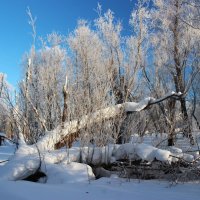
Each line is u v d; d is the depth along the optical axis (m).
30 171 8.04
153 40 21.83
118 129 10.04
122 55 15.06
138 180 8.20
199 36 21.00
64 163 8.59
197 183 7.98
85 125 9.66
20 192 6.09
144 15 16.92
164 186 7.49
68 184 7.30
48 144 9.66
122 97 12.15
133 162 9.05
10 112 10.80
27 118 10.77
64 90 10.20
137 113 11.78
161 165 8.61
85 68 10.88
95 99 9.91
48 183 7.65
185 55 21.47
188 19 20.92
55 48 14.93
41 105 11.10
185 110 19.05
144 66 20.23
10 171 7.76
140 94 16.53
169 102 16.36
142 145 9.13
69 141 10.09
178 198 6.06
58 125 9.98
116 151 9.38
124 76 13.38
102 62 12.37
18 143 10.52
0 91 10.64
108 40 15.90
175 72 21.66
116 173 8.95
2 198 5.75
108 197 6.02
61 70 13.73
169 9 21.44
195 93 22.03
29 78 11.41
